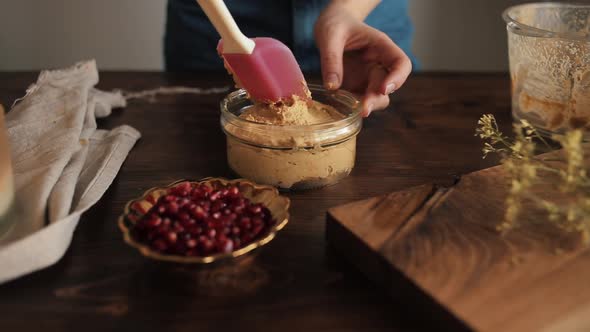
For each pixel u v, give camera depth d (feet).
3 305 1.38
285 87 1.86
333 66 2.12
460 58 4.13
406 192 1.65
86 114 2.13
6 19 3.73
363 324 1.35
